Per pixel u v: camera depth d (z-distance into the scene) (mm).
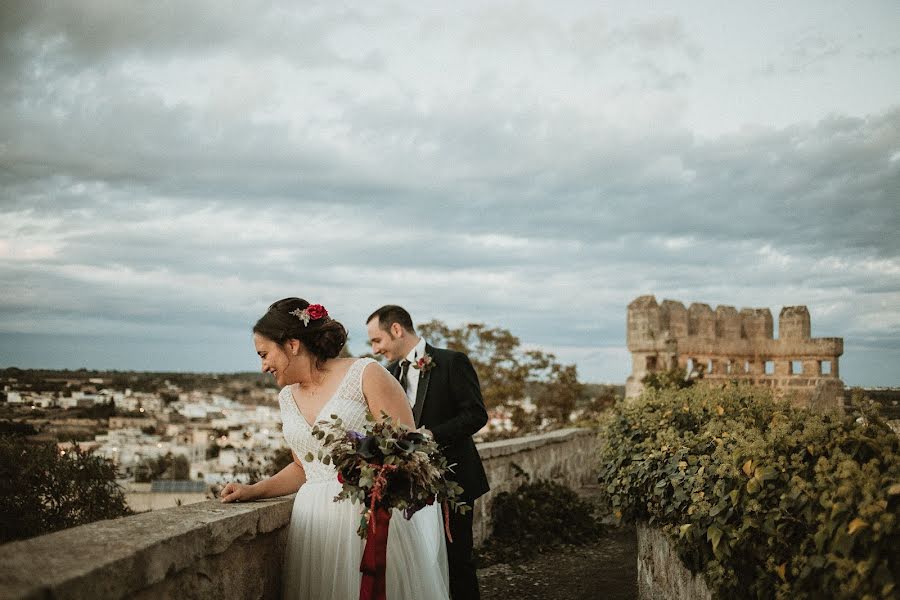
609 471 6168
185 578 2760
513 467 9047
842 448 3029
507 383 22125
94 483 5945
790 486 2955
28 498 5586
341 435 3555
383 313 5195
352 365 3828
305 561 3658
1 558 2197
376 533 3418
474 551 7566
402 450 3273
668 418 5527
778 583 2938
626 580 6543
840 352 14266
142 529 2723
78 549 2344
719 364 15117
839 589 2512
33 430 6371
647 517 5414
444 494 3516
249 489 3789
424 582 3785
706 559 3648
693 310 14898
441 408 5000
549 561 7359
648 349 13922
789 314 15070
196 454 38438
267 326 3736
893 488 2377
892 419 3965
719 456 3752
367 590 3381
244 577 3312
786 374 15156
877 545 2334
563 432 12234
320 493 3715
